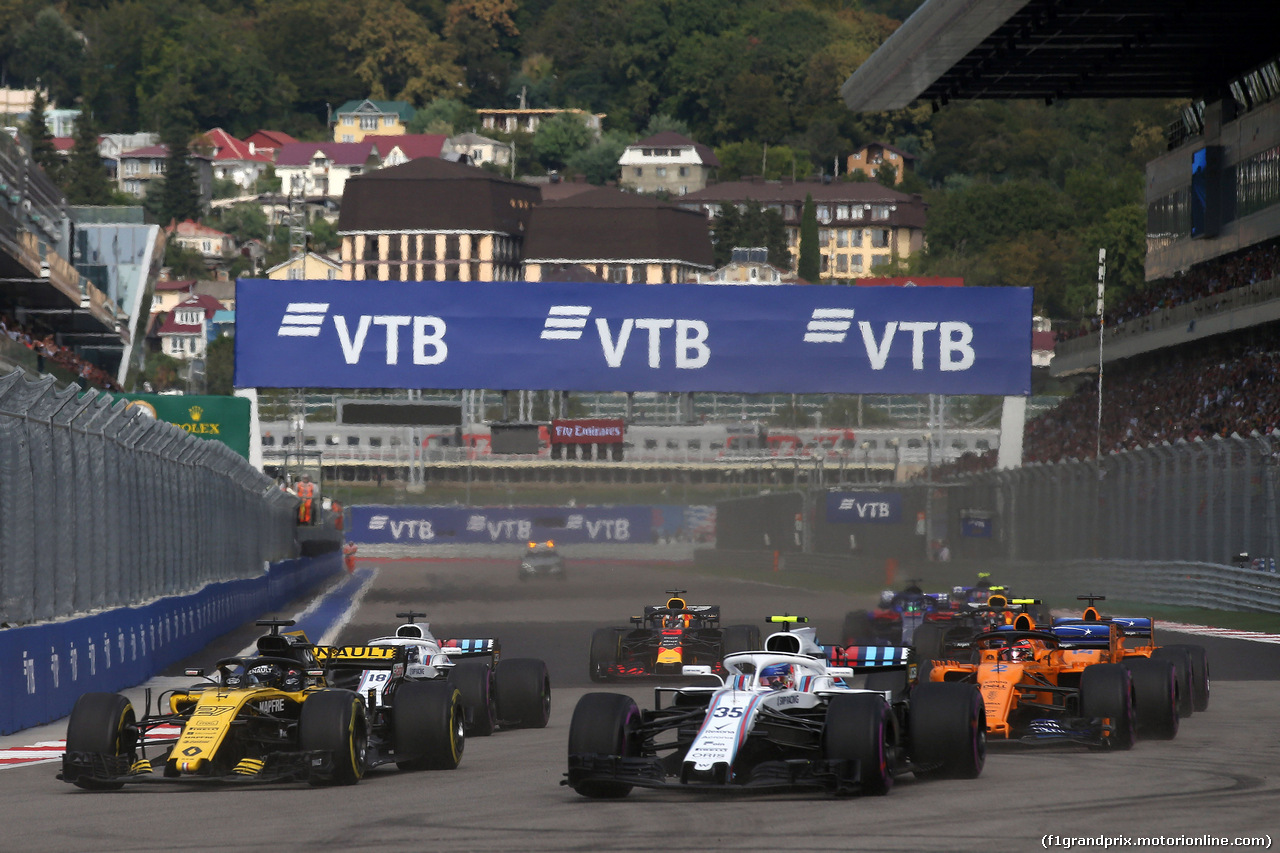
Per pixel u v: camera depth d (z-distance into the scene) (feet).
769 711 121.08
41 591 196.85
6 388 187.32
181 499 300.61
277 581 452.76
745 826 103.24
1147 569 442.91
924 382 458.91
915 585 253.44
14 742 167.22
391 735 141.49
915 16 413.59
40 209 641.40
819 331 458.50
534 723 175.52
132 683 228.43
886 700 121.80
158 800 121.80
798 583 608.60
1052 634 156.56
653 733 122.01
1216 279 647.15
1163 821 104.83
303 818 110.52
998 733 141.69
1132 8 425.28
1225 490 400.26
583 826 104.78
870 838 98.12
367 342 453.17
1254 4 431.84
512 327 454.81
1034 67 479.82
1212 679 241.14
